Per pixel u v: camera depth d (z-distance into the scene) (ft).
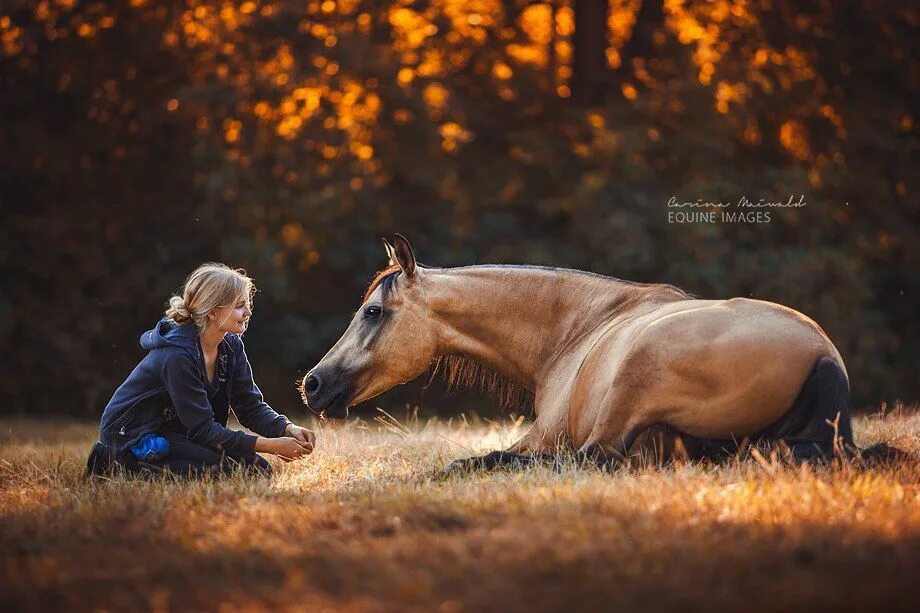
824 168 61.72
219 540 12.45
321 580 10.49
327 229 58.65
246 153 59.06
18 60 61.77
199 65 62.28
